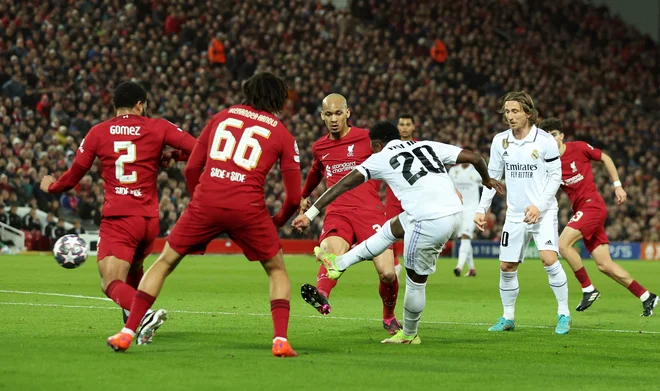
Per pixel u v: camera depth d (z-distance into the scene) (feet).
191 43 149.48
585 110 183.11
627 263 128.36
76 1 141.90
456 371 28.43
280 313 30.68
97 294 56.39
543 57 194.08
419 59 172.14
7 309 46.09
